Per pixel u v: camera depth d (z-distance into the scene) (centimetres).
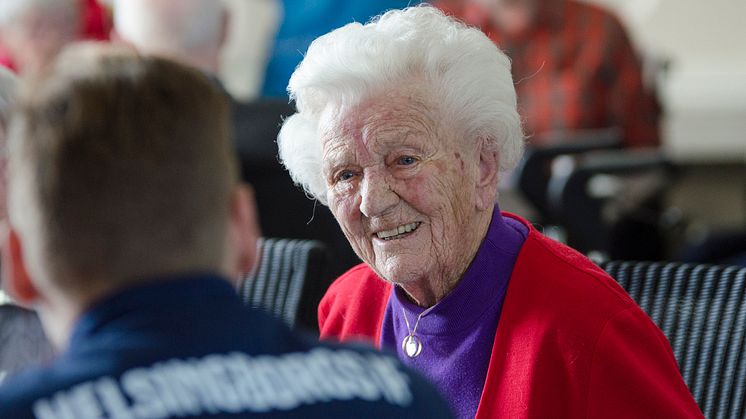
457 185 225
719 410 239
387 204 223
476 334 226
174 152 131
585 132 634
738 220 898
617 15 645
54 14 479
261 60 728
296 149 241
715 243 523
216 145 136
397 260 226
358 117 224
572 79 634
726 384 240
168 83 134
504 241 230
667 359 216
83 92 131
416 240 225
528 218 555
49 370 128
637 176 593
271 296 297
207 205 134
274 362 134
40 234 129
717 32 895
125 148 129
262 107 393
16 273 138
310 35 691
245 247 146
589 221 508
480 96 222
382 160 224
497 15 643
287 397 130
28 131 131
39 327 238
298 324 290
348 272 267
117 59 137
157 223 130
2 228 161
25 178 130
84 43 150
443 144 223
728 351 241
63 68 135
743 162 904
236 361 131
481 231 229
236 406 126
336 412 131
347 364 139
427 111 221
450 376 227
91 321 130
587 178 507
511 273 227
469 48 223
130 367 127
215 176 135
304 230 402
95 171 128
